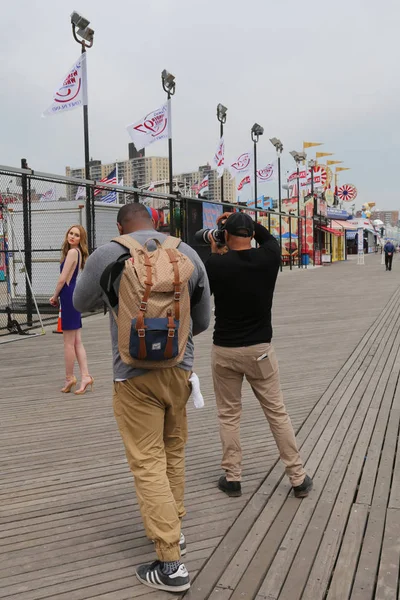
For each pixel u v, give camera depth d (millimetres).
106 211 14305
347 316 12258
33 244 13781
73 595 2600
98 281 2641
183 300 2572
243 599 2551
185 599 2561
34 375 7074
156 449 2668
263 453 4344
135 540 3094
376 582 2672
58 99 12078
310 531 3133
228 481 3607
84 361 6203
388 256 30734
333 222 50906
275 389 3537
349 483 3770
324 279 24266
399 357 7875
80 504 3520
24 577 2742
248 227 3400
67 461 4219
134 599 2566
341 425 4965
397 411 5367
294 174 39156
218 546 2988
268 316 3512
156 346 2471
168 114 16547
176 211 15977
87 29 12141
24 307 13773
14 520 3314
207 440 4672
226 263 3363
